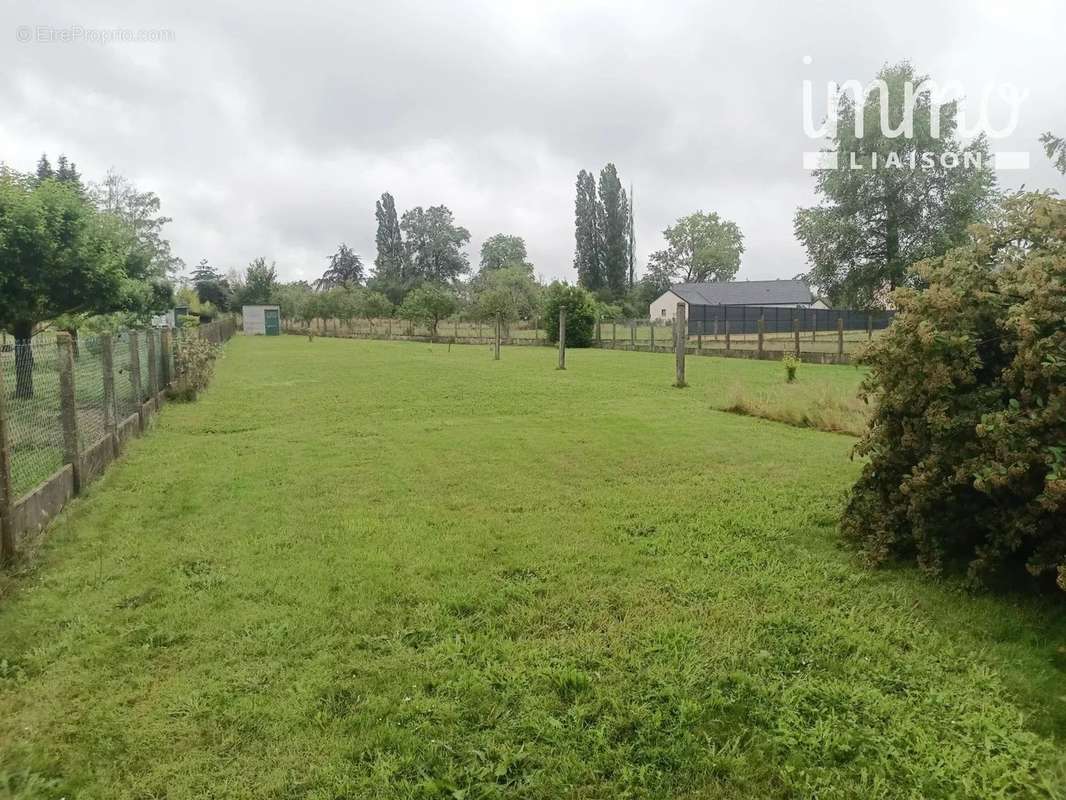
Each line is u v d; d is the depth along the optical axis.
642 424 9.41
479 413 10.56
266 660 2.97
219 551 4.35
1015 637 3.17
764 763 2.30
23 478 5.04
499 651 3.02
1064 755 2.32
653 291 69.25
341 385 14.73
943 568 3.87
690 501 5.48
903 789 2.19
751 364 21.39
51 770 2.30
